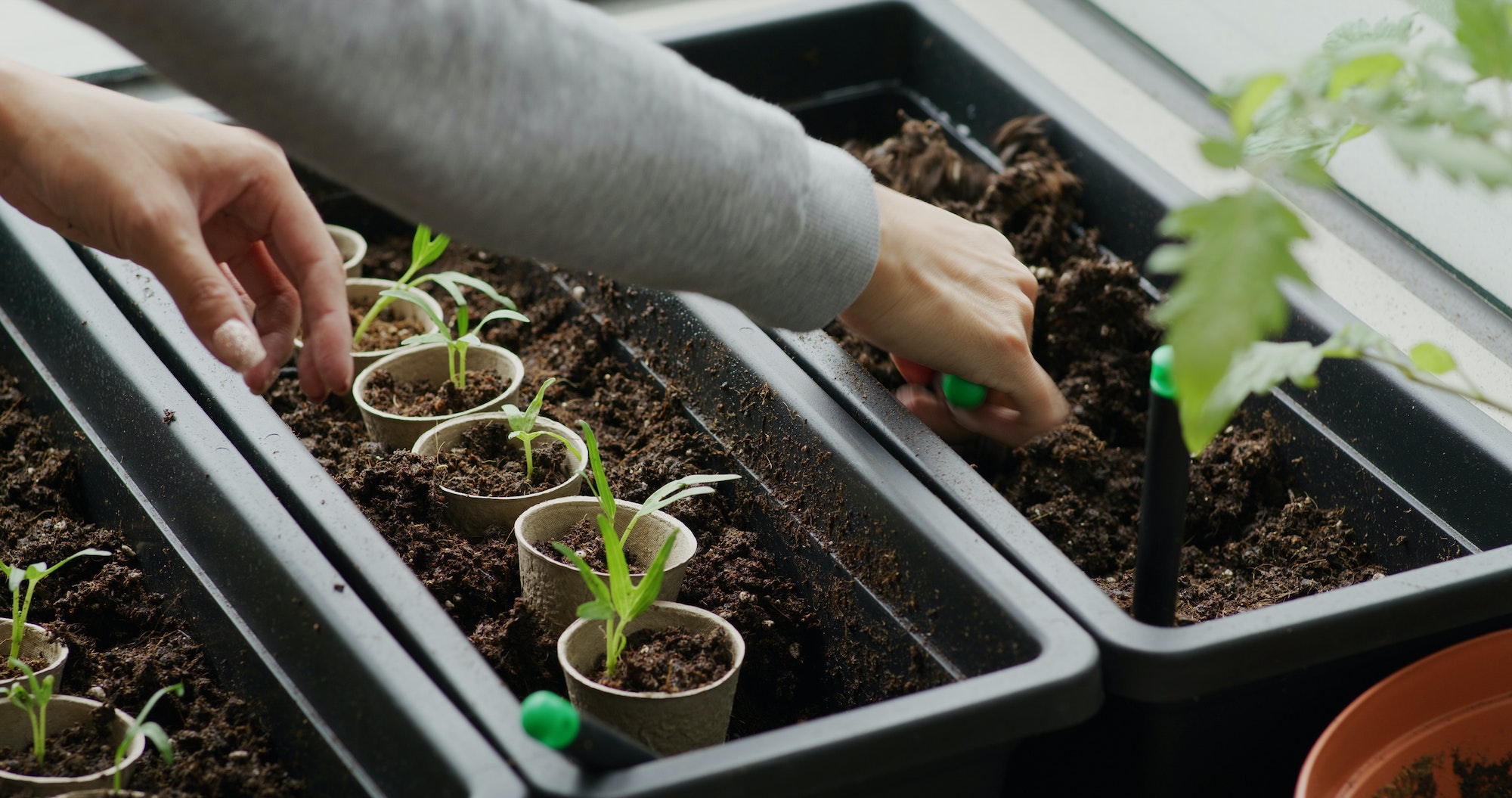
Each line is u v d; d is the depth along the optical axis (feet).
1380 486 3.28
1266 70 1.53
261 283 2.88
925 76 5.00
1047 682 2.25
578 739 1.94
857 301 2.83
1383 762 2.38
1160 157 4.55
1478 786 2.46
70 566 3.09
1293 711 2.56
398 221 4.65
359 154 1.86
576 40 2.01
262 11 1.69
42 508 3.29
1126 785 2.56
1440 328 3.76
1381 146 4.12
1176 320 1.34
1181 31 4.89
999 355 3.00
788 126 2.37
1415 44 3.73
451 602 2.99
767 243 2.35
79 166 2.47
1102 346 3.90
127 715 2.66
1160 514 2.54
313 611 2.48
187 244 2.39
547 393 3.82
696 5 5.45
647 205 2.12
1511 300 3.77
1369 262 4.09
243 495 2.76
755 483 3.28
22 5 5.44
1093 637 2.42
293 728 2.53
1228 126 4.64
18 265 3.66
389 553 2.64
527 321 3.79
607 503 2.91
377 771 2.30
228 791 2.53
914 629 2.76
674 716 2.57
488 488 3.22
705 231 2.23
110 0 1.66
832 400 3.18
